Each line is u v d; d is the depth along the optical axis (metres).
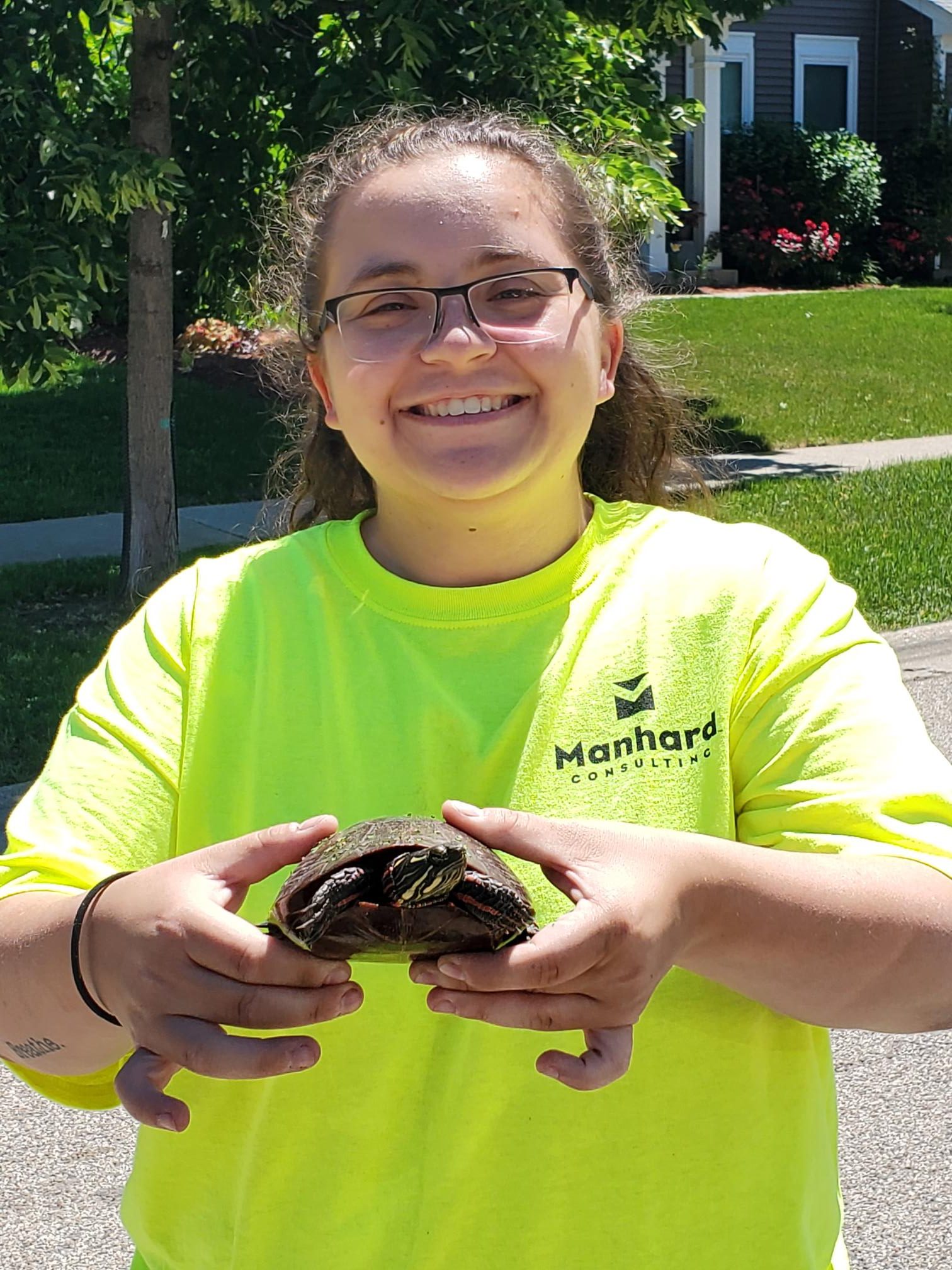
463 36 7.11
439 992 1.24
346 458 2.23
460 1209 1.52
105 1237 3.23
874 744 1.54
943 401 14.68
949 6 23.31
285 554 1.82
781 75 23.20
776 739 1.59
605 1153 1.52
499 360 1.64
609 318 1.90
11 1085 3.86
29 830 1.59
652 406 2.27
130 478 7.95
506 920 1.21
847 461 12.20
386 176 1.73
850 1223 3.24
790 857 1.40
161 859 1.62
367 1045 1.55
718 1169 1.53
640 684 1.65
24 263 6.52
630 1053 1.28
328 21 7.65
